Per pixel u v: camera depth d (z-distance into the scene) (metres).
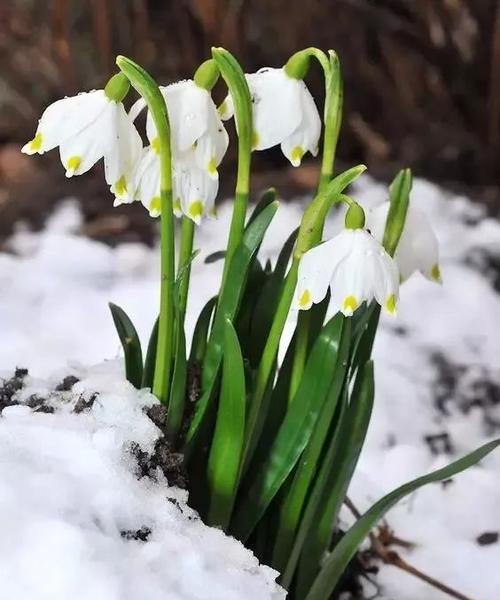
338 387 0.42
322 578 0.44
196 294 0.73
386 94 0.99
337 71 0.40
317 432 0.42
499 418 0.61
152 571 0.38
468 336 0.69
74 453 0.41
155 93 0.38
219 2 0.93
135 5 0.97
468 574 0.51
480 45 0.94
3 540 0.38
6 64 1.06
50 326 0.70
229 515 0.43
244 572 0.39
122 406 0.43
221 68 0.39
